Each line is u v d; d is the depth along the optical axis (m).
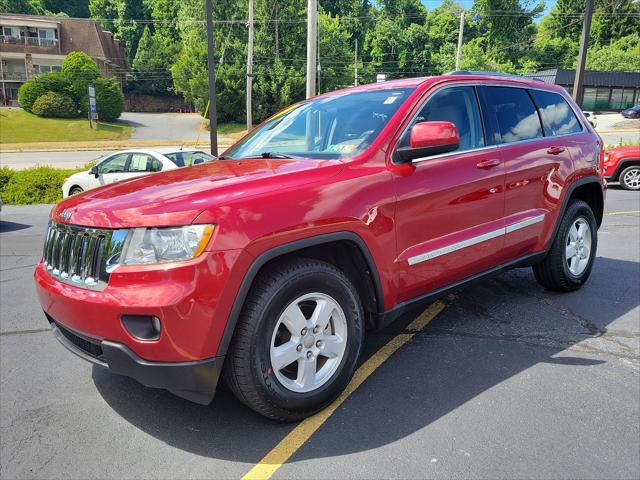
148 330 2.37
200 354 2.38
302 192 2.69
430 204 3.26
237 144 4.11
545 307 4.55
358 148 3.14
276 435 2.71
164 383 2.40
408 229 3.15
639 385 3.17
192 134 46.31
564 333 3.99
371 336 4.00
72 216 2.69
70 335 2.78
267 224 2.51
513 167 3.88
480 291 5.02
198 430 2.78
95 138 42.41
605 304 4.62
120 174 11.28
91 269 2.52
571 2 77.44
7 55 61.19
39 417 2.96
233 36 49.38
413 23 86.19
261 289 2.55
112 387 3.32
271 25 49.28
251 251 2.45
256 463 2.48
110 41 73.50
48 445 2.68
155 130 48.84
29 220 11.38
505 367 3.43
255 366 2.53
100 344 2.47
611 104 54.56
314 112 3.80
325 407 2.92
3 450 2.64
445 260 3.41
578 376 3.29
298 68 50.59
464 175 3.48
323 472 2.39
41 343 4.11
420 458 2.48
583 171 4.66
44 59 63.16
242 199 2.51
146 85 76.38
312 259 2.78
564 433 2.67
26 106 48.22
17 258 7.39
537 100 4.45
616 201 11.45
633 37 75.19
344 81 57.09
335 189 2.81
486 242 3.70
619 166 13.48
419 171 3.22
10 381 3.43
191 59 49.94
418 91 3.46
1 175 14.94
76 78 50.59
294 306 2.68
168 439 2.71
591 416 2.83
